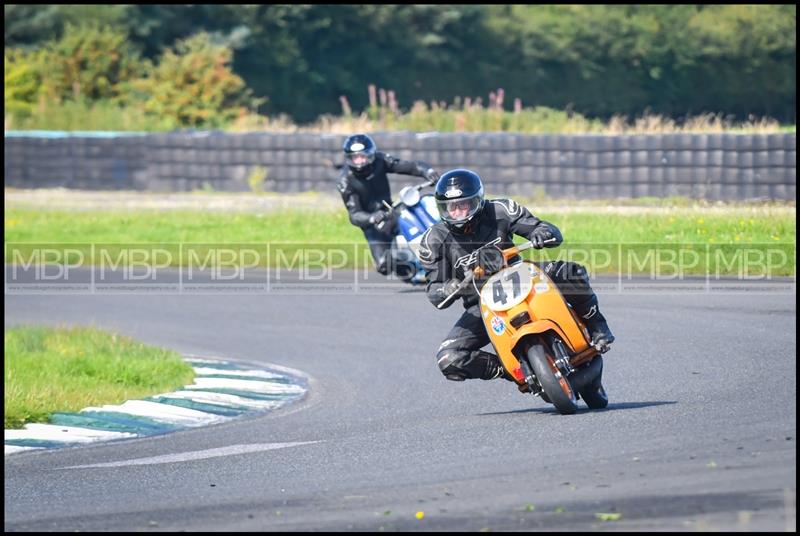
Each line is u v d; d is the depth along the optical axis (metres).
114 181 108.81
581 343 29.73
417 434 30.19
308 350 47.94
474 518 19.75
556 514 19.48
